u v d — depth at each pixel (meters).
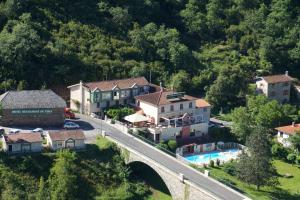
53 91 194.25
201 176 139.62
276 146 175.50
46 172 145.00
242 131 180.12
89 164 150.50
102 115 186.50
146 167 157.88
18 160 145.50
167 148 168.12
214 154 173.38
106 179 148.88
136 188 149.88
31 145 149.88
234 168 158.62
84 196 142.50
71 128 170.62
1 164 143.25
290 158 171.88
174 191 139.25
